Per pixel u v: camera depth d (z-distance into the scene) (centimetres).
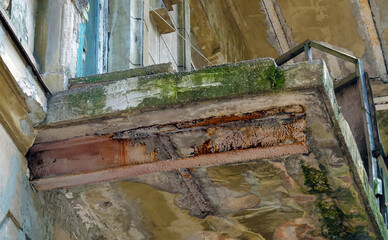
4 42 324
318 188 400
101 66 522
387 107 1062
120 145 365
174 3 674
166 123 354
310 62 329
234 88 332
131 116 347
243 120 351
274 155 355
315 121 352
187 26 735
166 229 434
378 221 420
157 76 346
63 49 389
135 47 552
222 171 389
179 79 342
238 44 1020
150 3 618
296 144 345
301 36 1048
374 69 1068
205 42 870
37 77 348
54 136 363
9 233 333
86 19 439
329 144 368
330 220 422
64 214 402
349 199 405
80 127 356
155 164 363
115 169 363
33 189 368
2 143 338
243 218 427
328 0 1002
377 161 541
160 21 624
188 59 715
